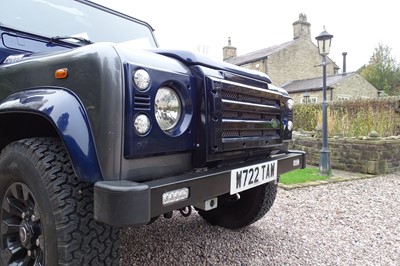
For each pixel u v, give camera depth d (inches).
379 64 1315.2
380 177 225.5
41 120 68.9
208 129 64.4
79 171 53.3
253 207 109.0
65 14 102.4
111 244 59.6
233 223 115.0
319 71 1045.2
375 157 231.8
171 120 61.6
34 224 63.2
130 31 123.4
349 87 940.0
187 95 63.8
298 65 1003.3
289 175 223.1
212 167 70.3
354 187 193.5
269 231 117.7
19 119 71.3
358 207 151.6
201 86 65.0
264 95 80.4
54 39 91.4
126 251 97.2
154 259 92.4
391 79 1291.8
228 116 70.4
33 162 60.4
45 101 58.3
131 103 53.7
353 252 101.7
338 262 94.4
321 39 228.5
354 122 312.7
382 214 141.6
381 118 306.7
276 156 91.1
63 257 55.0
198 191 60.7
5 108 63.9
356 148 243.3
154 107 57.6
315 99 887.7
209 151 64.4
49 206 56.9
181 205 57.2
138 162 55.7
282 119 88.8
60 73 59.1
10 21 86.7
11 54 82.6
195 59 66.9
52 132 71.2
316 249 103.0
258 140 77.4
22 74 67.9
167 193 54.5
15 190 66.1
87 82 55.0
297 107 448.8
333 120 316.2
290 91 940.0
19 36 85.7
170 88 61.7
